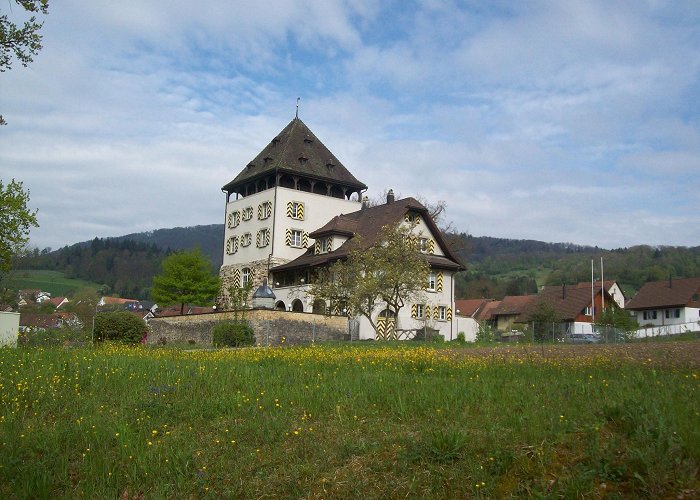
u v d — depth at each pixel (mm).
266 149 62375
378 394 11359
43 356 17438
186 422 10719
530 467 7344
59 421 10844
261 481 8148
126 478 8570
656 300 76062
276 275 56062
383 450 8469
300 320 39750
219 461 8828
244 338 36938
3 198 24859
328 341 37938
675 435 7422
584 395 10359
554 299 71438
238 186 62344
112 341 29484
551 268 136875
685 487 6570
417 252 40344
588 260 116625
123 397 12352
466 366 15867
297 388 12281
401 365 16609
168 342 45406
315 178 58438
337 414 10344
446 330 49656
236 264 60812
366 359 18391
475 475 7332
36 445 9617
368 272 39125
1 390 12617
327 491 7688
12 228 25156
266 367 16125
